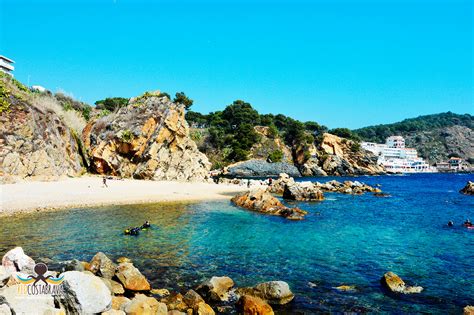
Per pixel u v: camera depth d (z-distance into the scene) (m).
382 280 16.12
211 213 35.53
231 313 12.55
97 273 15.11
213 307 13.02
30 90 68.88
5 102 46.94
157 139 68.25
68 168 56.47
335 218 33.91
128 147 66.62
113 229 26.30
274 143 145.25
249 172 125.56
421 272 17.73
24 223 26.97
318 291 14.98
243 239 24.44
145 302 11.11
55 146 54.16
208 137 144.75
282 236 25.59
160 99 73.50
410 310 13.28
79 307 9.66
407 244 23.61
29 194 38.16
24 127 48.03
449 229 29.03
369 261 19.55
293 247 22.42
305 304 13.59
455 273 17.64
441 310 13.34
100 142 67.25
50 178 49.09
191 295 13.26
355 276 17.00
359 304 13.70
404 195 60.78
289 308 13.20
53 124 56.19
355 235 26.27
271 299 13.59
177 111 73.00
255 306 12.20
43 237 23.09
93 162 65.69
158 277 16.28
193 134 146.25
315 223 31.00
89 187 47.62
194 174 72.88
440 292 15.10
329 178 124.19
